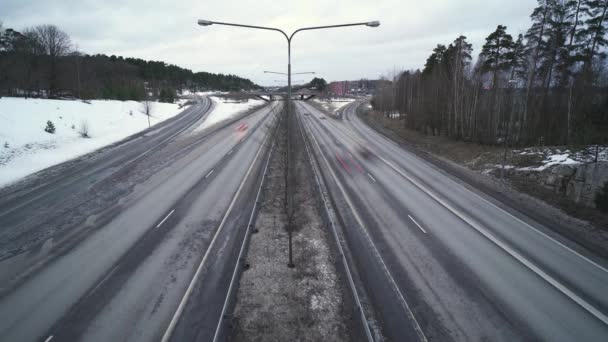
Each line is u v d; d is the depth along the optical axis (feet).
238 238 42.86
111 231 44.27
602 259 37.06
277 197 59.16
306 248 40.01
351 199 58.13
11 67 158.92
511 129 97.60
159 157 89.30
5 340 24.82
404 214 51.24
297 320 27.37
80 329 26.08
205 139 117.70
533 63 93.45
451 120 126.62
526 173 67.67
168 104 232.12
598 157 55.83
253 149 101.14
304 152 98.63
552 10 100.42
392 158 93.71
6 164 72.49
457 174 75.77
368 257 38.14
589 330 26.35
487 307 29.22
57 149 89.86
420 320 27.63
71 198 56.95
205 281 33.01
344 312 28.48
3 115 94.84
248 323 26.89
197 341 24.98
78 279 33.01
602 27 96.89
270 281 33.04
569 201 54.60
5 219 47.91
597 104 81.87
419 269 35.58
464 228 45.93
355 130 153.69
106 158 87.10
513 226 46.34
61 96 183.32
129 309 28.55
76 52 213.25
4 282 32.42
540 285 32.42
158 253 38.52
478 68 119.85
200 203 55.42
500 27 130.21
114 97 194.90
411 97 166.30
